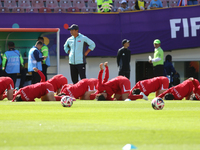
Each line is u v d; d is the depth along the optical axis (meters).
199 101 26.38
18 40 44.75
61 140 9.43
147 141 9.33
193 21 48.75
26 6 56.91
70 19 47.84
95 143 8.99
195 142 9.21
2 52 44.50
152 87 28.67
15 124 12.72
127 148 7.95
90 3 58.09
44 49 40.47
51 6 57.09
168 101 26.12
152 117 15.10
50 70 43.66
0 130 11.21
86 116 15.48
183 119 14.36
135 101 26.23
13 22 46.56
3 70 40.28
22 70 41.88
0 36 44.25
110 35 48.38
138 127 11.94
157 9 48.69
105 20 48.47
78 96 28.19
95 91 28.72
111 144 8.85
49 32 43.84
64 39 47.53
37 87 25.67
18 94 25.70
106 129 11.46
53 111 17.94
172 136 10.12
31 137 9.90
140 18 48.69
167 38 48.78
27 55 45.12
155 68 40.12
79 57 34.38
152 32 48.62
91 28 48.16
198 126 12.23
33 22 47.03
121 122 13.34
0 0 56.66
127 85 27.42
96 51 48.31
